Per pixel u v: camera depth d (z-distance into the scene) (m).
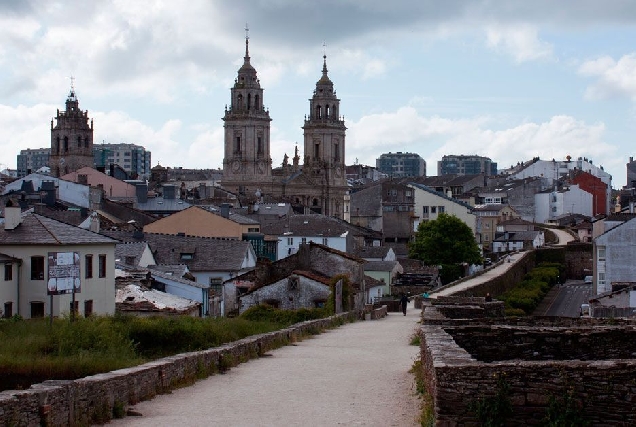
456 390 16.81
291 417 20.88
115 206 133.88
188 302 61.38
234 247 88.81
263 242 124.38
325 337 45.47
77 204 126.50
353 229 158.75
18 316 45.00
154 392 23.94
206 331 36.81
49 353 31.11
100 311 58.53
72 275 38.81
